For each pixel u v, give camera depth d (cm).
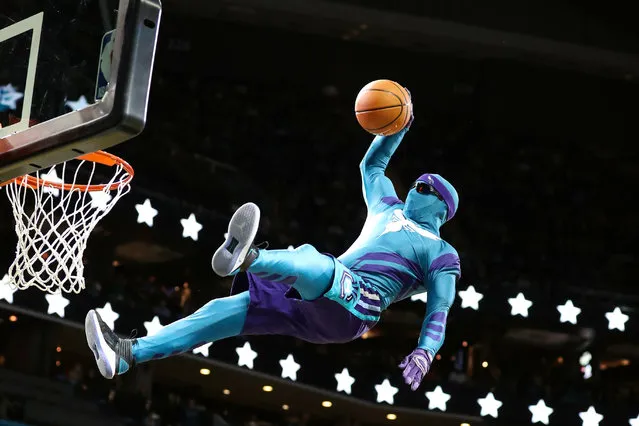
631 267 2070
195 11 2022
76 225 773
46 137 569
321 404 1861
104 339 563
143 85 538
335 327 592
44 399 1565
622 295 2028
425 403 1855
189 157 1842
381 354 1888
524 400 1883
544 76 2192
